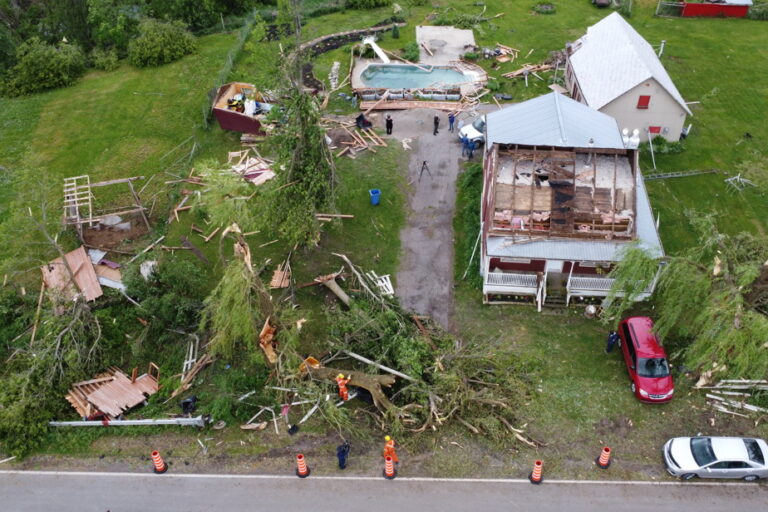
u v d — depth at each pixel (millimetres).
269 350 24719
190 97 44062
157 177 36500
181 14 52781
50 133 40781
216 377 25344
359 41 50219
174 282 26906
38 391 23859
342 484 21516
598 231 26781
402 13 55094
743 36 50312
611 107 35938
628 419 23531
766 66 46031
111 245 31781
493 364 24859
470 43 49750
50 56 46156
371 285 28078
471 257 29703
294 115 27125
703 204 33375
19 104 44125
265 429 23469
